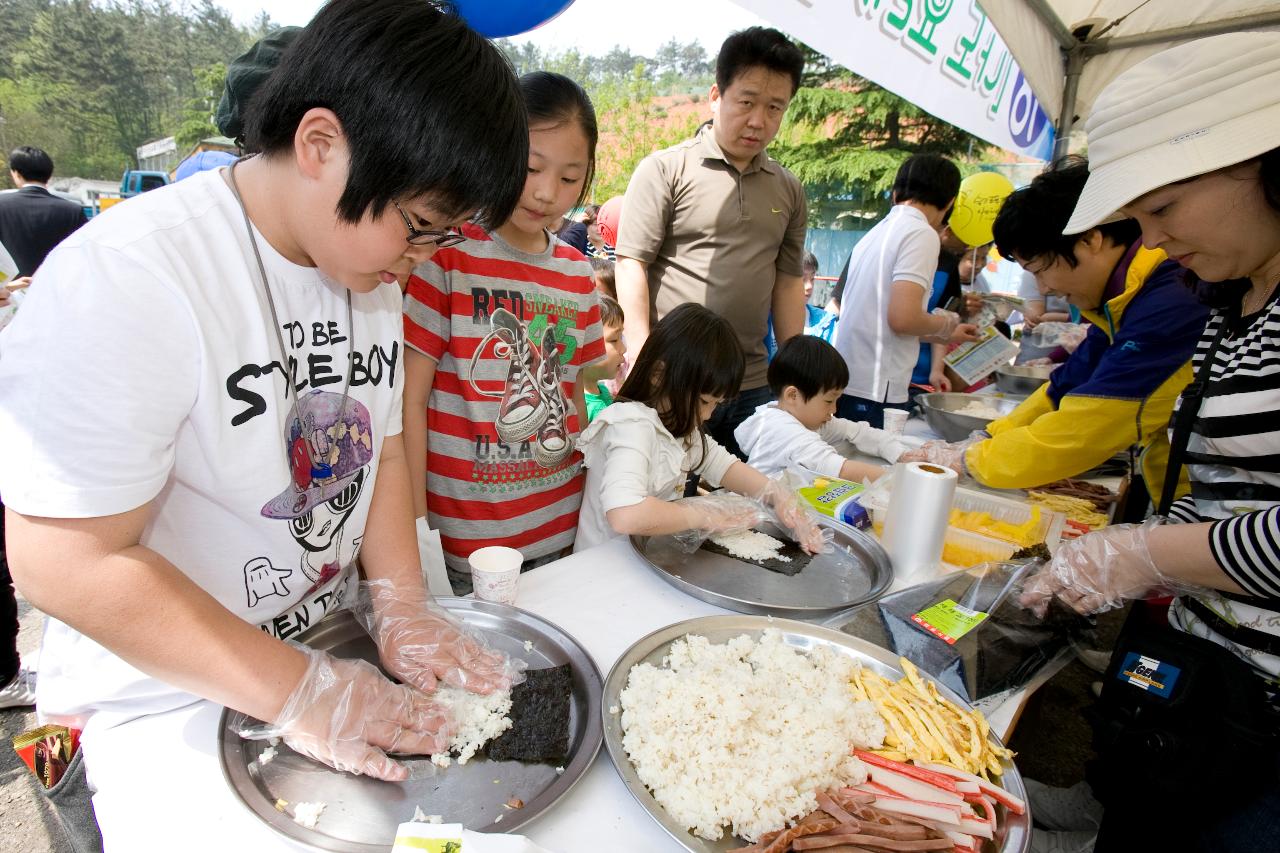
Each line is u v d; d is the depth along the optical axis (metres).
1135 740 1.16
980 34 3.42
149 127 13.62
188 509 0.94
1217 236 1.05
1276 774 1.07
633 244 2.69
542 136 1.57
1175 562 1.15
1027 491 2.17
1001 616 1.29
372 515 1.23
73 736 1.05
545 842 0.80
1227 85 0.97
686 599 1.38
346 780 0.85
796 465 2.22
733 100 2.46
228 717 0.91
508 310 1.72
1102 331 2.05
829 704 1.02
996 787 0.91
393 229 0.82
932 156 3.12
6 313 3.09
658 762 0.89
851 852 0.79
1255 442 1.13
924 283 3.09
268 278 0.93
